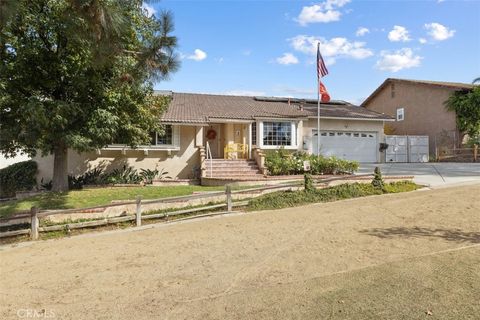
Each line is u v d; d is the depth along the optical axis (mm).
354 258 6086
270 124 20266
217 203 11758
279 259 6285
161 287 5305
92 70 11312
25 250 8000
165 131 17938
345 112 25203
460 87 25797
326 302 4500
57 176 13734
